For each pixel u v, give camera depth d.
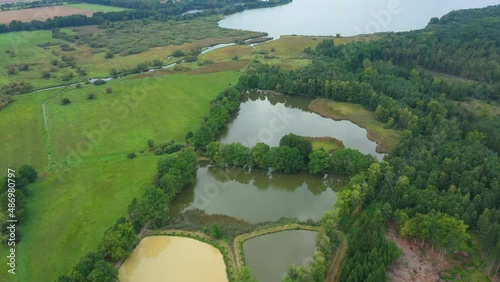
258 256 112.62
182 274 107.69
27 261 110.38
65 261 110.19
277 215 131.25
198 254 114.19
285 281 93.50
